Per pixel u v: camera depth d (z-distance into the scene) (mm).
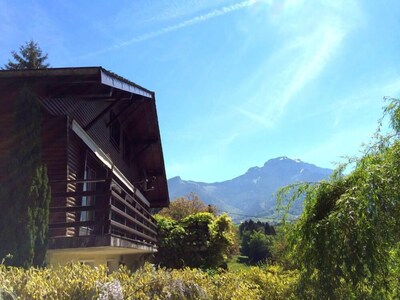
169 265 20750
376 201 3742
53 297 3430
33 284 3436
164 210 43219
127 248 9141
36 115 7094
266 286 6680
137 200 12852
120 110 15258
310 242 4387
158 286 4297
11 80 7930
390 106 4293
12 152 6875
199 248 21328
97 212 10766
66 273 3898
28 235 6371
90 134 12070
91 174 11516
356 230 3801
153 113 16234
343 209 3910
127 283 4117
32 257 6348
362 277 3838
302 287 4676
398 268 3984
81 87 9188
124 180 13008
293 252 4750
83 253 9602
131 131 18016
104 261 11961
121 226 8609
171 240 21297
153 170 21188
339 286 4117
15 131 6930
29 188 6602
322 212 4484
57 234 8617
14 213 6414
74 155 9742
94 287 3623
